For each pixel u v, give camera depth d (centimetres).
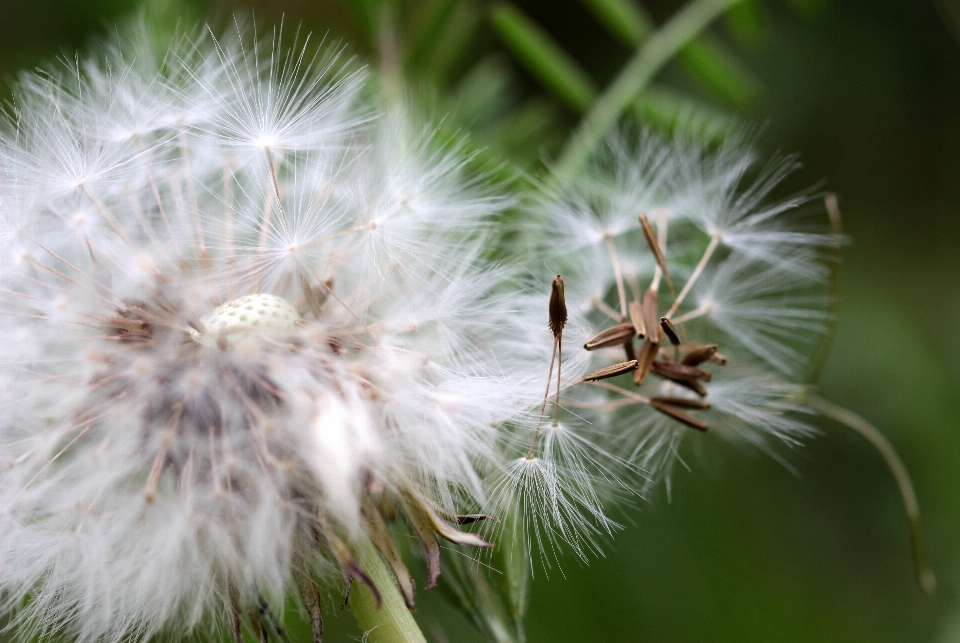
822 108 25
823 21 25
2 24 18
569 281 16
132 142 15
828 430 21
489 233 16
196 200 15
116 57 17
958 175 25
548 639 19
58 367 14
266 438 14
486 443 14
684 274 16
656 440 16
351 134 15
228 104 15
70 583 14
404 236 15
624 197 16
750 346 16
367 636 14
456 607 15
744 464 20
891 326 22
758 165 22
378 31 18
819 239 16
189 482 14
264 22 18
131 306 14
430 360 14
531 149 18
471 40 19
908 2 25
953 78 26
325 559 14
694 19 18
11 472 14
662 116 18
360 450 14
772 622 19
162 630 14
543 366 15
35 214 15
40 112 15
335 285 15
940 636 20
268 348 14
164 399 14
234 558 14
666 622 19
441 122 16
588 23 23
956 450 20
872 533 20
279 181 15
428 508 14
